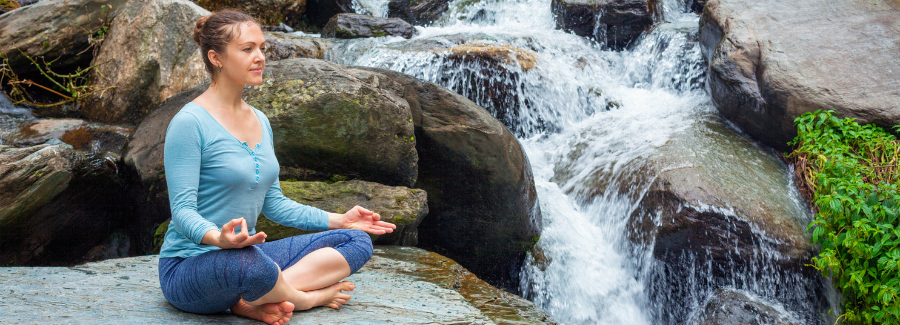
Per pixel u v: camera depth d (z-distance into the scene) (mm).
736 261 5000
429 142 5191
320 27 10852
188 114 2082
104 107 6691
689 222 5039
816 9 6973
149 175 4676
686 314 5188
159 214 4809
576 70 8070
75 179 4473
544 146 7305
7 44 6926
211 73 2193
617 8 9086
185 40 6695
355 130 4566
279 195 2488
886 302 4262
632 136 6660
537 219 5621
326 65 4797
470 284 4027
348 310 2537
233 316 2281
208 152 2105
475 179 5266
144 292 2529
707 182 5281
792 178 5852
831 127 5789
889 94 5789
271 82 4613
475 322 2629
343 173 4723
